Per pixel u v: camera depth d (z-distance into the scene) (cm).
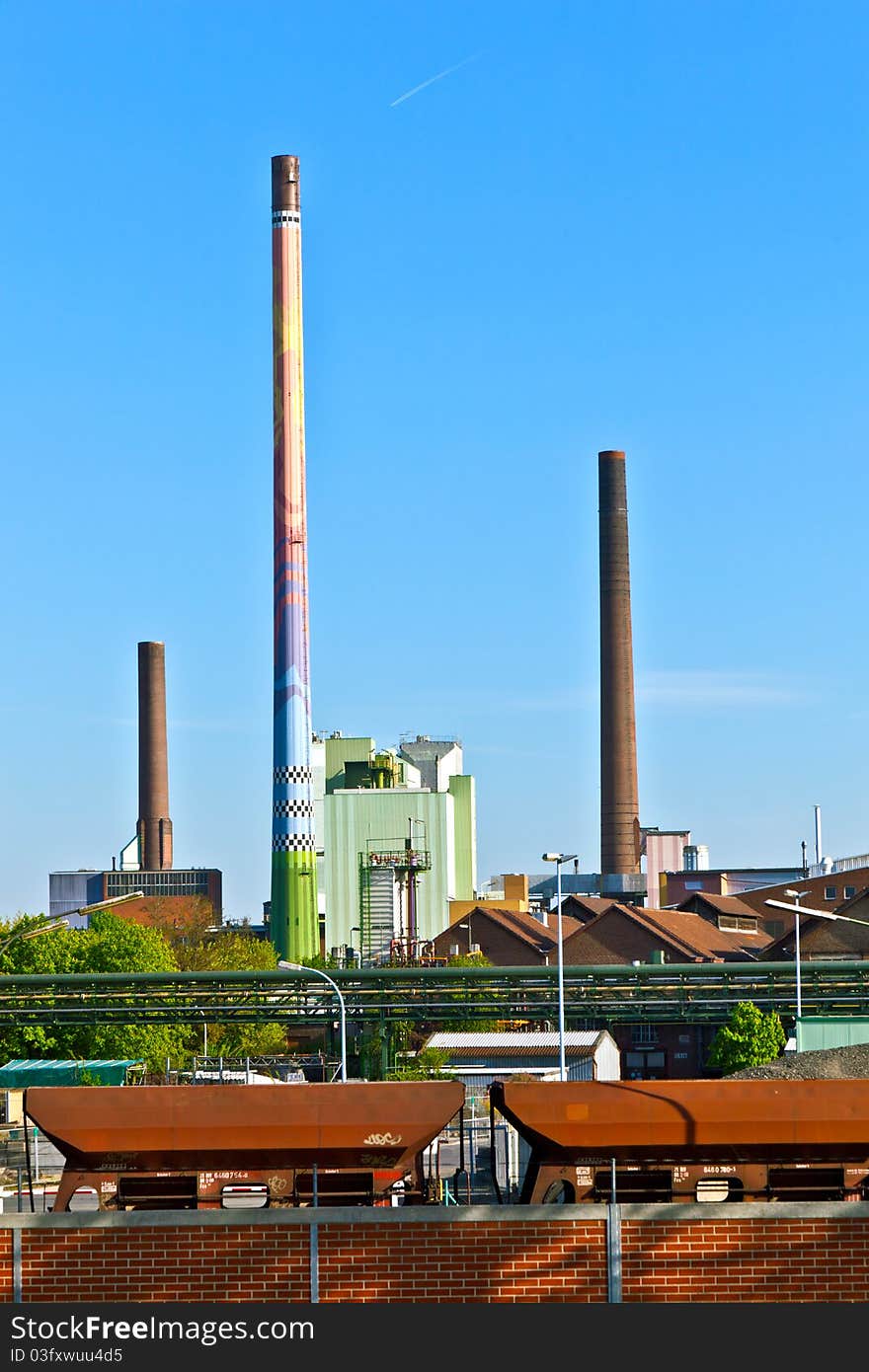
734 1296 2730
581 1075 8206
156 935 10775
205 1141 3228
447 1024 10000
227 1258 2762
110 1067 7412
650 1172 3269
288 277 13512
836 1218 2738
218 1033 10412
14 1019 8369
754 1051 8612
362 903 16588
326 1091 3275
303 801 13575
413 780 18888
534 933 13662
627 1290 2739
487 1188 5488
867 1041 6556
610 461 16275
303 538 13600
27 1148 3656
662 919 13050
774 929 14975
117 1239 2767
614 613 16212
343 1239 2758
